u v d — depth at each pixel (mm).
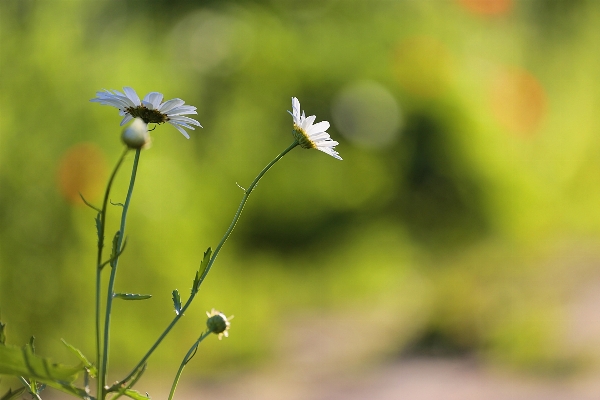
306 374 7109
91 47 7922
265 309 9531
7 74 6660
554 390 5605
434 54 13031
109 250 6953
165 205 7824
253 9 13633
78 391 1192
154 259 7395
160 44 12031
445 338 7773
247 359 7785
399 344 8031
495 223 12641
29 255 6414
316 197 12594
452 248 12555
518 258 9430
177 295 1303
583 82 13688
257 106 13016
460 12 14008
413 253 12609
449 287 8828
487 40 14047
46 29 7137
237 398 6297
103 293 6859
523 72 12906
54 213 6586
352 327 9383
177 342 7430
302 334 9070
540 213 12500
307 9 13969
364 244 12711
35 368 1158
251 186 1390
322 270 12500
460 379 6344
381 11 13969
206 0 13141
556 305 7238
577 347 6250
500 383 5992
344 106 12961
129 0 11453
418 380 6477
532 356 6441
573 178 12695
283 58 13258
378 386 6348
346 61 13289
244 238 12070
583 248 9430
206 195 9570
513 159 12844
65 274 6570
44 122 6766
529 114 12734
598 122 13141
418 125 12844
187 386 6707
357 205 12773
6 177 6438
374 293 11930
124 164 7270
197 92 12531
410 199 12875
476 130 12859
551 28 14164
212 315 1384
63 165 6727
